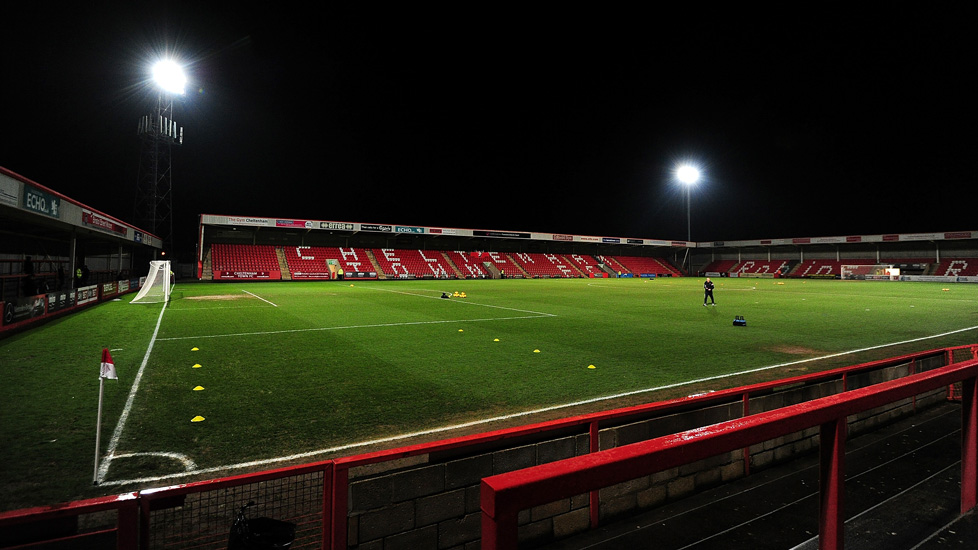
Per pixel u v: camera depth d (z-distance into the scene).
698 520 2.80
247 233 39.19
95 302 16.28
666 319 13.56
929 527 2.06
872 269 44.12
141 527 1.65
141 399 5.58
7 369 6.94
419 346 9.11
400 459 2.38
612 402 5.73
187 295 20.95
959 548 1.77
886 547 1.89
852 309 16.52
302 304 17.19
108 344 8.96
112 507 1.58
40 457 3.93
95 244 23.59
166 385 6.19
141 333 10.34
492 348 8.97
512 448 2.73
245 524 2.18
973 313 15.35
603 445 3.09
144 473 3.67
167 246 34.09
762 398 4.05
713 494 3.19
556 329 11.47
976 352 6.33
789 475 3.54
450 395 5.91
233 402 5.50
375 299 19.59
